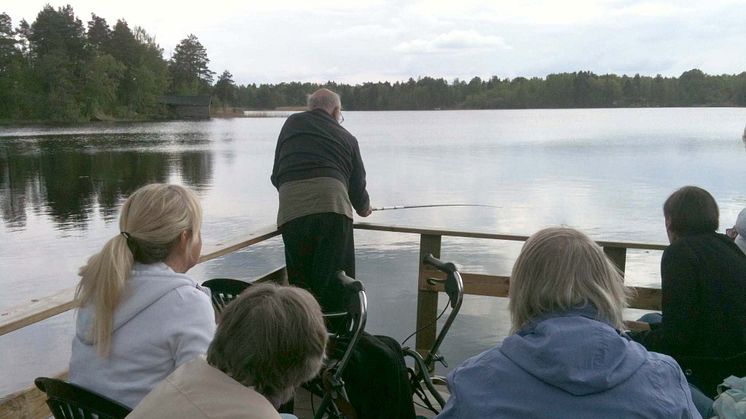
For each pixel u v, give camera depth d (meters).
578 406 1.34
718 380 2.33
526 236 3.80
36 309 2.43
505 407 1.38
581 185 24.47
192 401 1.35
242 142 59.03
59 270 13.42
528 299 1.51
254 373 1.39
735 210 17.16
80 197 25.75
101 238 17.05
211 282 2.79
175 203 1.91
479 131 75.62
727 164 32.78
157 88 113.62
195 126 93.44
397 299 7.90
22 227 18.86
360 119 123.19
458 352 6.22
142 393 1.78
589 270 1.49
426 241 4.03
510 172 29.78
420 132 73.94
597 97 151.25
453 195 21.75
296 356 1.41
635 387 1.35
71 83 94.31
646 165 32.91
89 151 48.38
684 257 2.38
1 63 91.06
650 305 3.70
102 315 1.77
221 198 22.67
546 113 142.38
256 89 155.38
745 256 2.49
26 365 7.47
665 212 2.59
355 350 2.41
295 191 3.78
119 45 107.00
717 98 142.25
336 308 3.65
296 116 3.97
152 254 1.87
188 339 1.79
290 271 3.91
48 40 94.50
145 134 72.31
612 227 15.02
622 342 1.40
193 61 136.12
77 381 1.84
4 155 45.22
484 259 10.30
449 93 162.00
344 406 2.53
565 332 1.40
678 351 2.37
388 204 19.44
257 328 1.39
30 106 91.19
